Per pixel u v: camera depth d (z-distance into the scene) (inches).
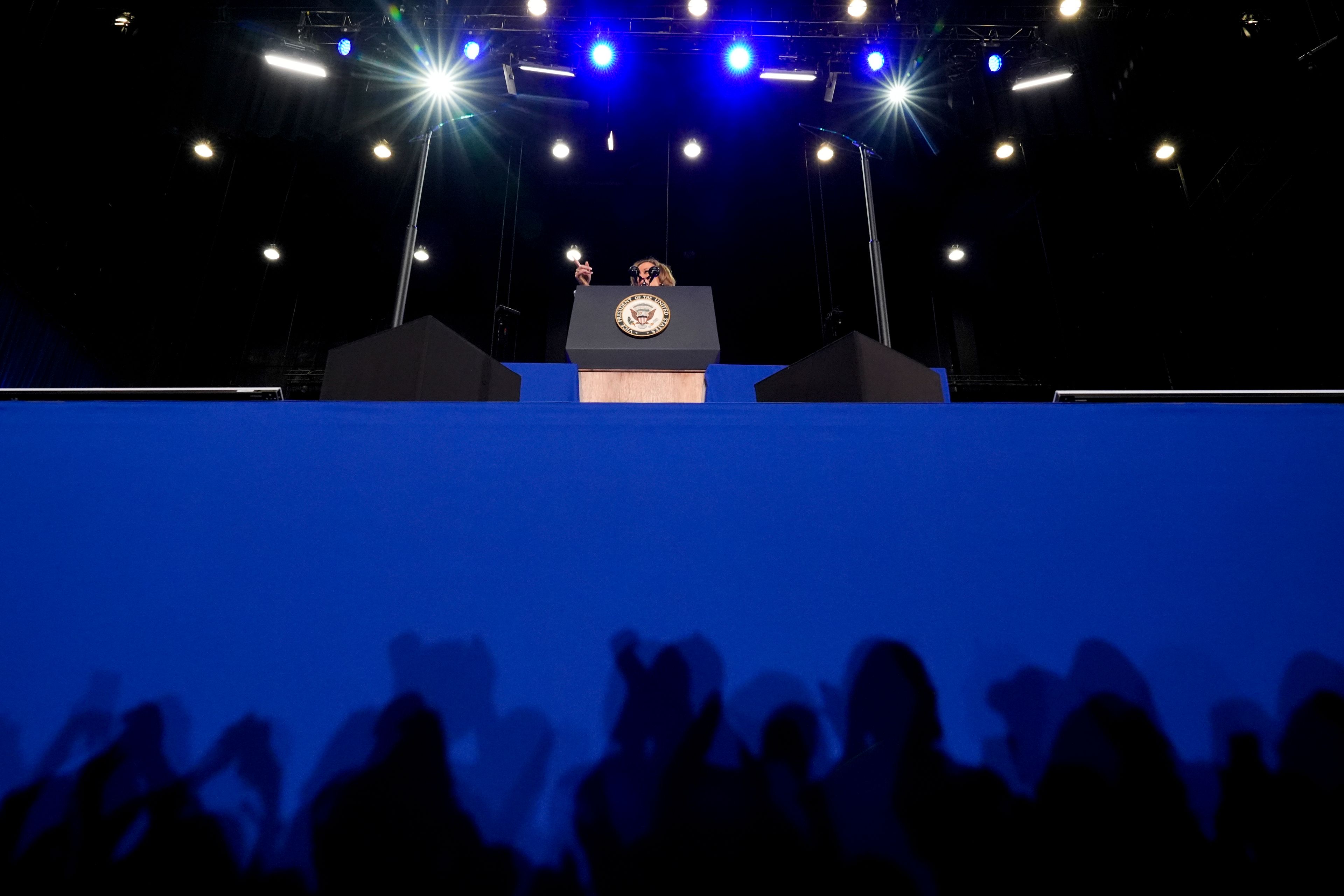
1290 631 47.0
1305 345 248.1
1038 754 43.3
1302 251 245.3
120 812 40.9
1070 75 263.3
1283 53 217.3
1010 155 295.9
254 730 42.8
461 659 44.8
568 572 47.4
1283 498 51.1
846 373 64.3
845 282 382.0
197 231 308.3
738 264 382.0
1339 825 42.3
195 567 47.2
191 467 50.2
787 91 290.0
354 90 271.6
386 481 50.1
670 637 45.7
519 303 377.7
